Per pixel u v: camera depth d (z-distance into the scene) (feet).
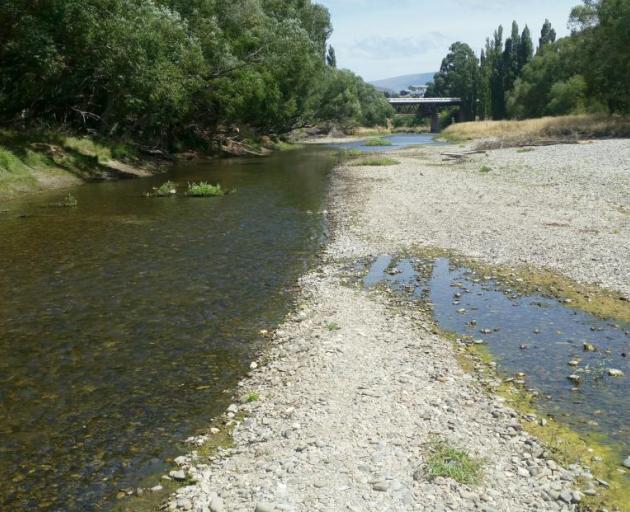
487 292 44.75
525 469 22.30
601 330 36.60
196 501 20.86
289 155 197.57
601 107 272.72
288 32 179.32
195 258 55.67
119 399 28.94
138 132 150.61
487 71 481.46
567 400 28.19
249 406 28.17
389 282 48.26
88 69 117.60
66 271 50.70
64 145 114.93
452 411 26.89
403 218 72.49
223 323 39.27
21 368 32.14
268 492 20.90
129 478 22.65
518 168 118.11
